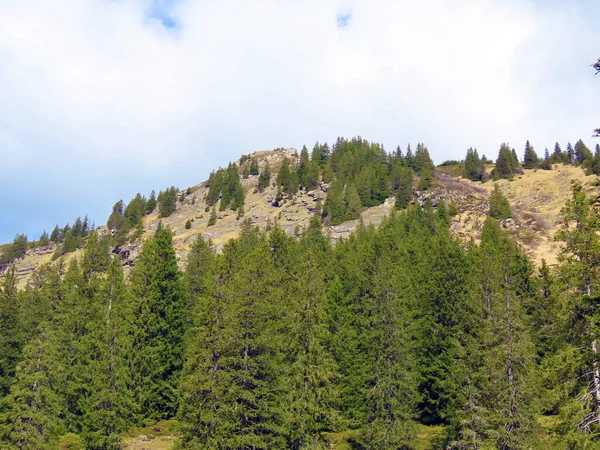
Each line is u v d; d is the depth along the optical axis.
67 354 41.53
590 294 22.62
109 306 44.62
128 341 40.62
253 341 31.84
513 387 29.41
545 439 30.38
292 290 41.44
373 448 33.78
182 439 29.92
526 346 30.91
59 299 52.41
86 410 36.72
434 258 50.47
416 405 39.47
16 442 32.06
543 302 46.69
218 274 37.00
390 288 39.22
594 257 23.30
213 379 30.08
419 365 42.31
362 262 52.72
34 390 33.69
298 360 32.88
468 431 30.66
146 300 45.66
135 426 40.53
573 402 21.27
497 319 33.22
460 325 40.56
